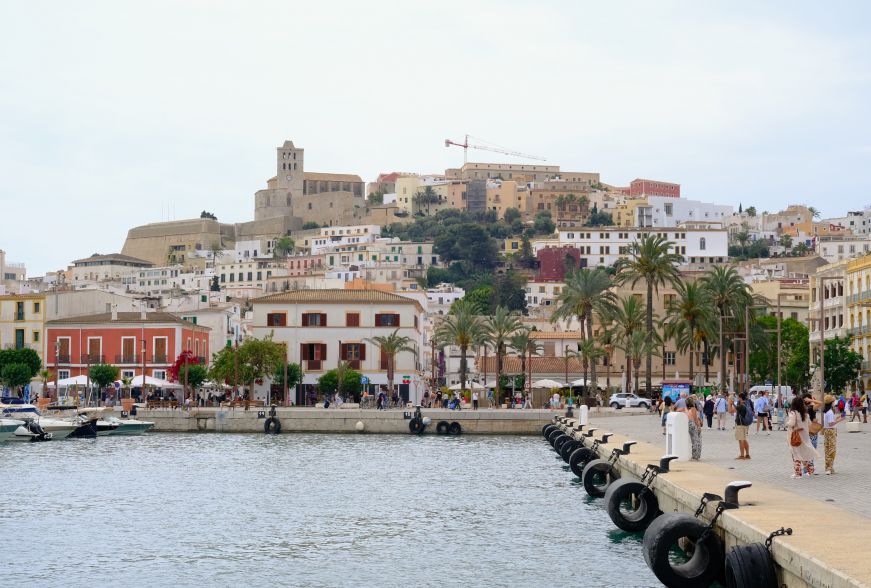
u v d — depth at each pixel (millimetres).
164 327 151125
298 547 44375
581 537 45562
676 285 138875
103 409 119000
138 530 48625
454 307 146500
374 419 116188
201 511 54531
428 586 36781
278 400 144500
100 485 65312
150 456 85500
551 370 177625
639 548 42688
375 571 39312
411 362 148125
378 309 147625
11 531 48312
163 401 131125
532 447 96875
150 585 37469
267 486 65000
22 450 90938
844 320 144000
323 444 99688
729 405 95438
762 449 58625
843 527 28250
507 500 58219
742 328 137125
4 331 155750
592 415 119875
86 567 40500
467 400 145250
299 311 147500
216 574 39188
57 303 158875
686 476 42188
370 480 68188
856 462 49156
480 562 40594
